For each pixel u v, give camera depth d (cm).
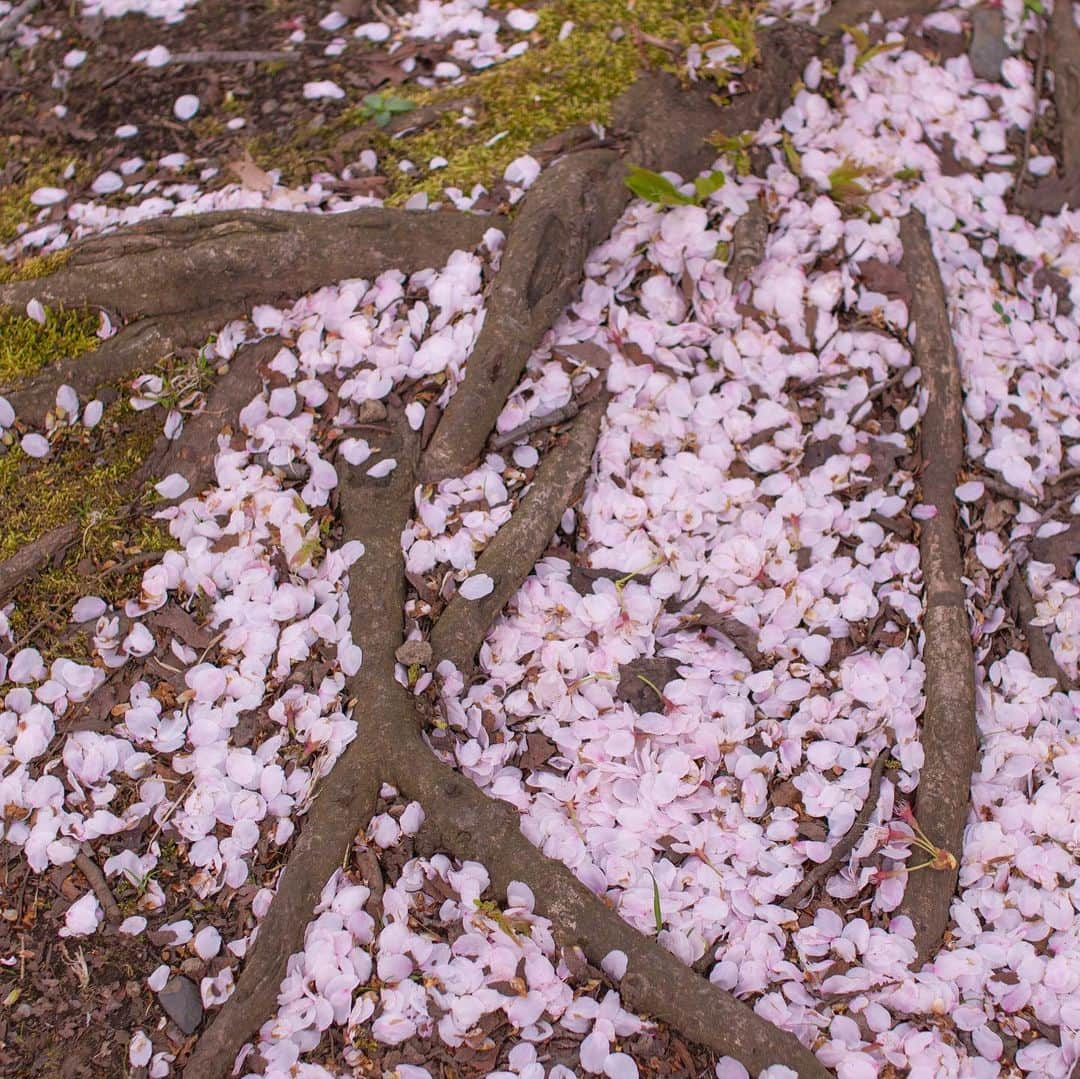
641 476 76
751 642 72
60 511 74
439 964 64
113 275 78
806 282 81
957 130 90
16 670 70
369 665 69
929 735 70
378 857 67
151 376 77
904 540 75
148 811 68
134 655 71
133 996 64
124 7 100
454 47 92
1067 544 76
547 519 74
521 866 65
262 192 83
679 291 80
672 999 63
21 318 78
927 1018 64
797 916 66
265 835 67
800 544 74
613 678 70
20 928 65
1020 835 68
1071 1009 64
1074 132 91
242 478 74
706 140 84
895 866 67
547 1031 63
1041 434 79
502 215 81
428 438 76
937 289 81
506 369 76
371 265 79
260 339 78
